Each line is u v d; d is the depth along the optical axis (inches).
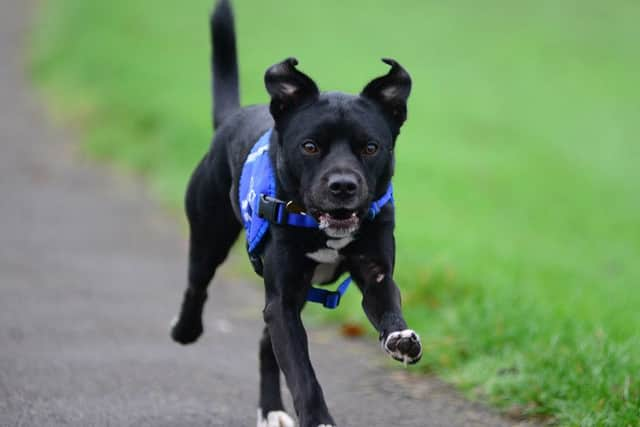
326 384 318.7
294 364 229.5
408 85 242.4
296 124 237.8
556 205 839.7
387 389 312.2
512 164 984.3
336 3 1897.1
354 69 1337.4
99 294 427.2
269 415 272.5
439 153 952.9
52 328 367.6
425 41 1686.8
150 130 862.5
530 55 1688.0
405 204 657.6
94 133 869.8
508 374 305.0
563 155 1115.9
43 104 1036.5
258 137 265.3
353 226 229.8
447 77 1467.8
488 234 614.2
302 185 235.6
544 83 1517.0
